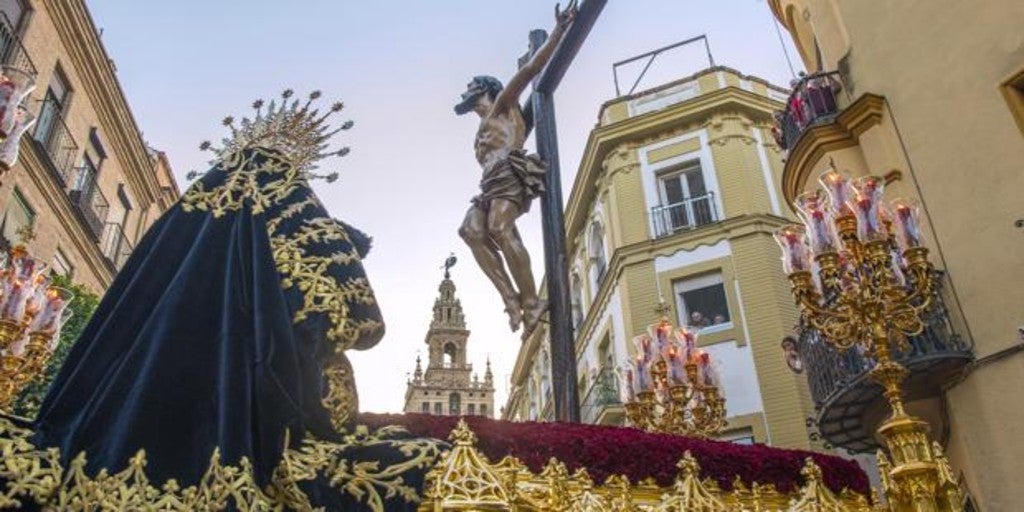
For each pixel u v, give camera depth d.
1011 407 8.02
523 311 4.68
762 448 3.21
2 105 3.95
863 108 10.38
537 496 2.56
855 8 11.18
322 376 2.24
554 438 2.80
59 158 19.08
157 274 2.39
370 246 2.79
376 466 2.12
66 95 19.59
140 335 2.15
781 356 17.06
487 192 4.86
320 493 2.01
